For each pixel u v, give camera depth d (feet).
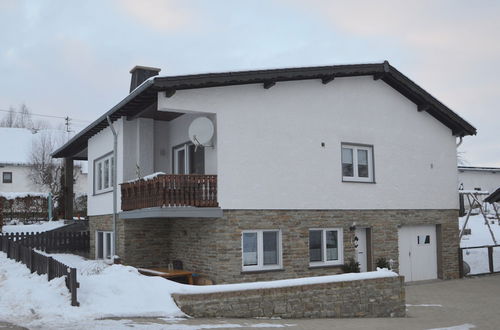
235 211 44.78
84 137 64.28
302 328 32.07
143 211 45.09
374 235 53.31
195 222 47.65
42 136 168.14
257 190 46.09
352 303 39.55
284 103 48.37
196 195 43.50
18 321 29.60
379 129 54.85
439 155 59.88
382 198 54.29
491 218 105.81
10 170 156.76
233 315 34.47
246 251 45.96
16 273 45.68
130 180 51.70
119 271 38.01
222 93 45.16
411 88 55.83
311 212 49.03
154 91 42.57
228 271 43.98
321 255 50.01
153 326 28.84
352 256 51.31
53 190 141.38
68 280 34.17
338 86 52.19
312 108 50.14
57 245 68.33
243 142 45.80
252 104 46.60
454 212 60.44
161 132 53.78
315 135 50.06
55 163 155.02
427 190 58.29
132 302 33.09
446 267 59.11
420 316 40.50
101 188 61.11
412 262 57.16
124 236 50.67
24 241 66.03
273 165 47.21
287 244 47.32
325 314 38.17
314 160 49.73
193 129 44.68
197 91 44.01
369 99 54.44
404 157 56.75
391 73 54.19
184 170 51.42
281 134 47.93
